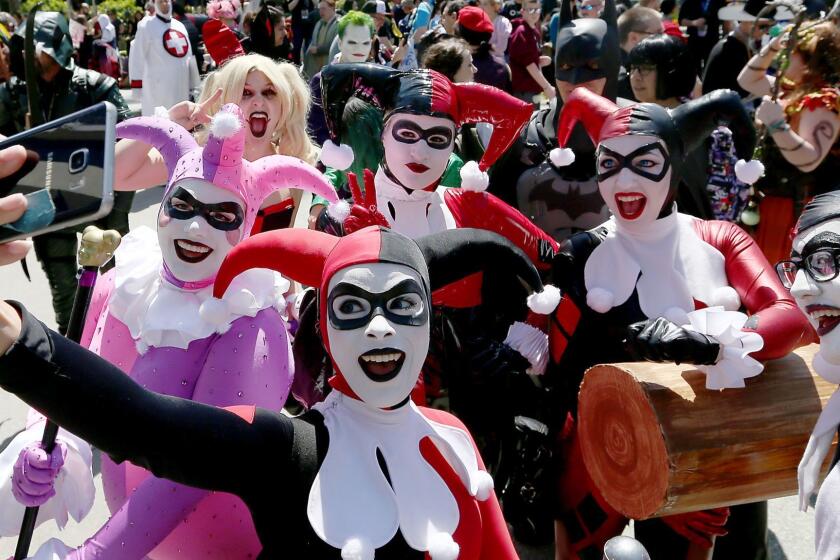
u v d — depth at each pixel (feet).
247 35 31.19
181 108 9.57
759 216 12.99
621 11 23.98
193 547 7.37
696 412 7.80
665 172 9.13
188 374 7.73
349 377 6.14
